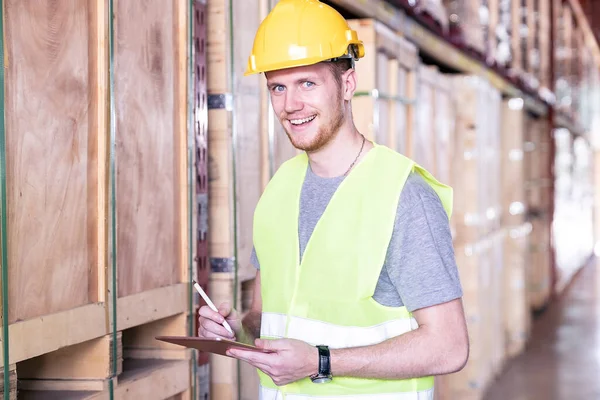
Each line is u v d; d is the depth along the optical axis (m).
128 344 2.80
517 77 9.30
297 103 2.03
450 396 6.30
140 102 2.49
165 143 2.66
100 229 2.25
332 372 1.95
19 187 1.93
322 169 2.12
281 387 2.11
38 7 2.01
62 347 2.19
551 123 12.78
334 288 2.04
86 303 2.22
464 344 1.98
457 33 6.39
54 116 2.07
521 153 9.33
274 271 2.16
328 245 2.04
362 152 2.11
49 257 2.06
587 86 20.56
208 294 3.04
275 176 2.25
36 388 2.32
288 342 1.93
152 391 2.54
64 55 2.12
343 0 3.87
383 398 2.04
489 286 7.16
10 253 1.90
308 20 2.05
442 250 1.99
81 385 2.29
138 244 2.49
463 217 6.57
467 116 6.65
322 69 2.03
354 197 2.05
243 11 3.26
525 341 9.34
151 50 2.57
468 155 6.64
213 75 3.08
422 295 1.96
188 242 2.77
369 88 4.14
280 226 2.16
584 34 19.39
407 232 1.98
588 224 21.77
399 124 4.71
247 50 3.29
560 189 15.55
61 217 2.11
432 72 5.57
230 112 3.08
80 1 2.19
